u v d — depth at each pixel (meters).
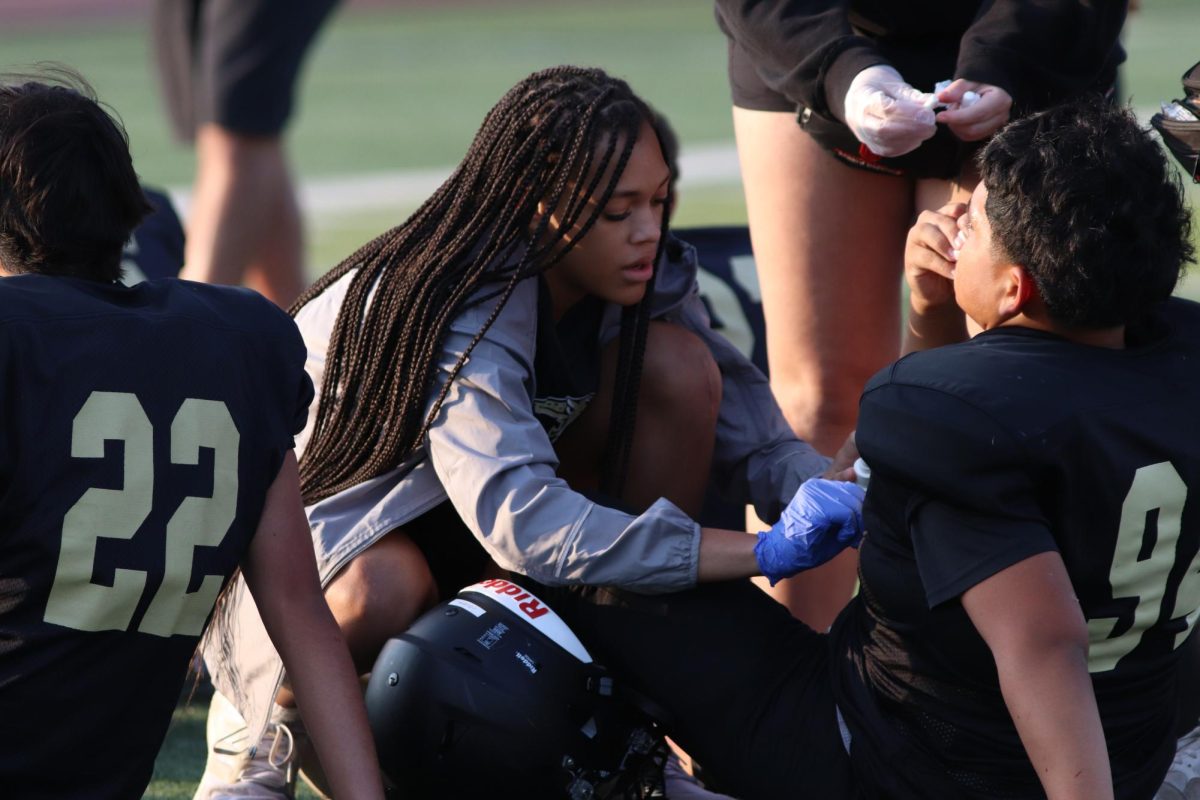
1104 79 9.61
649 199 8.05
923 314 8.00
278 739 8.15
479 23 90.44
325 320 8.49
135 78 59.41
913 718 6.84
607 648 7.79
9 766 6.30
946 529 6.23
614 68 62.97
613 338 8.84
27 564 6.22
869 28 9.58
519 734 7.36
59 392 6.24
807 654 7.50
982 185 6.69
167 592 6.41
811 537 7.34
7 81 7.30
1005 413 6.15
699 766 8.57
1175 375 6.52
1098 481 6.20
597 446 8.97
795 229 10.08
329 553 8.09
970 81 8.49
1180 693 7.91
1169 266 6.40
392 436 7.98
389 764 7.62
